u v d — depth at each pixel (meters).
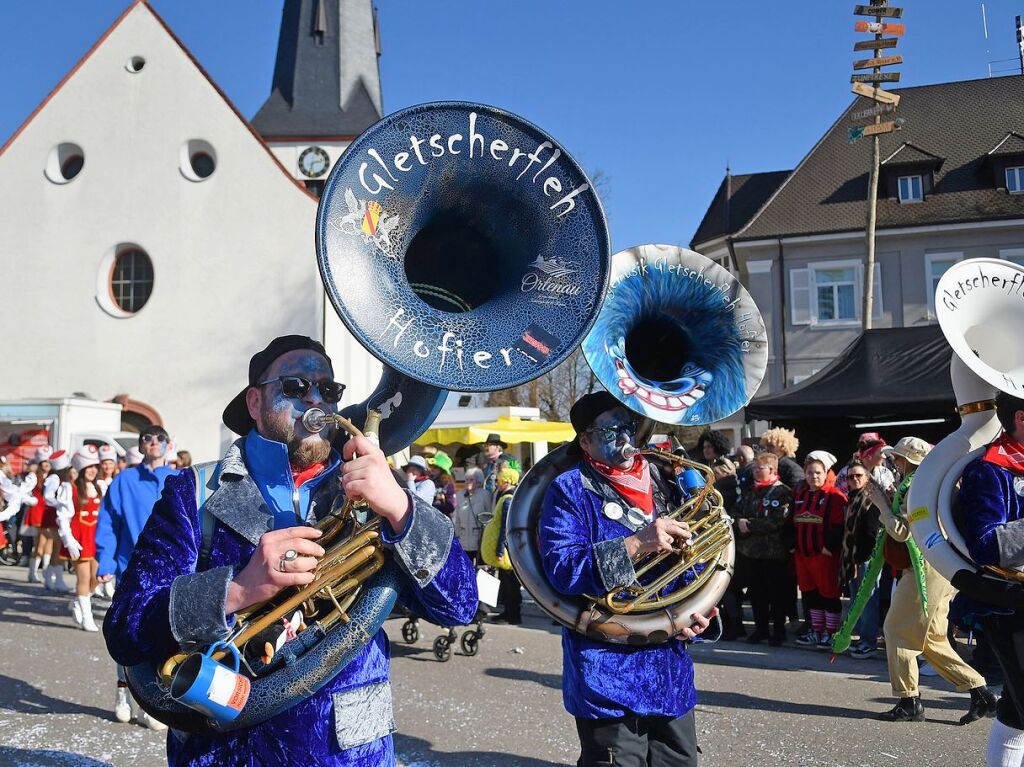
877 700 6.21
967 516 3.26
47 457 16.16
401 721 5.73
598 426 3.23
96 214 23.62
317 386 2.20
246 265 23.31
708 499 3.32
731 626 8.71
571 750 5.11
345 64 33.47
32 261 23.62
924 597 5.52
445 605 2.09
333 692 2.06
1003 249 25.06
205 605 1.89
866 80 18.55
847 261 25.69
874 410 10.55
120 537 6.32
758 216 26.50
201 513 2.11
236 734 2.04
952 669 5.58
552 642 8.77
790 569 8.38
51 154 23.89
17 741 5.20
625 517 3.20
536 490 3.40
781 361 25.83
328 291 2.08
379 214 2.20
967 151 26.84
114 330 23.30
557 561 3.07
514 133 2.31
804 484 8.27
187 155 23.77
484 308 2.27
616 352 3.30
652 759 3.11
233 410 2.36
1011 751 3.33
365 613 2.06
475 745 5.21
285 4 33.94
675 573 3.14
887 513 5.59
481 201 2.35
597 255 2.29
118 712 5.66
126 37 24.02
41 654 7.71
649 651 3.10
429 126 2.24
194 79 23.83
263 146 23.56
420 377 2.10
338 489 2.19
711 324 3.51
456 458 19.23
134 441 18.67
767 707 6.02
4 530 16.36
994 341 3.64
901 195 26.12
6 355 23.42
